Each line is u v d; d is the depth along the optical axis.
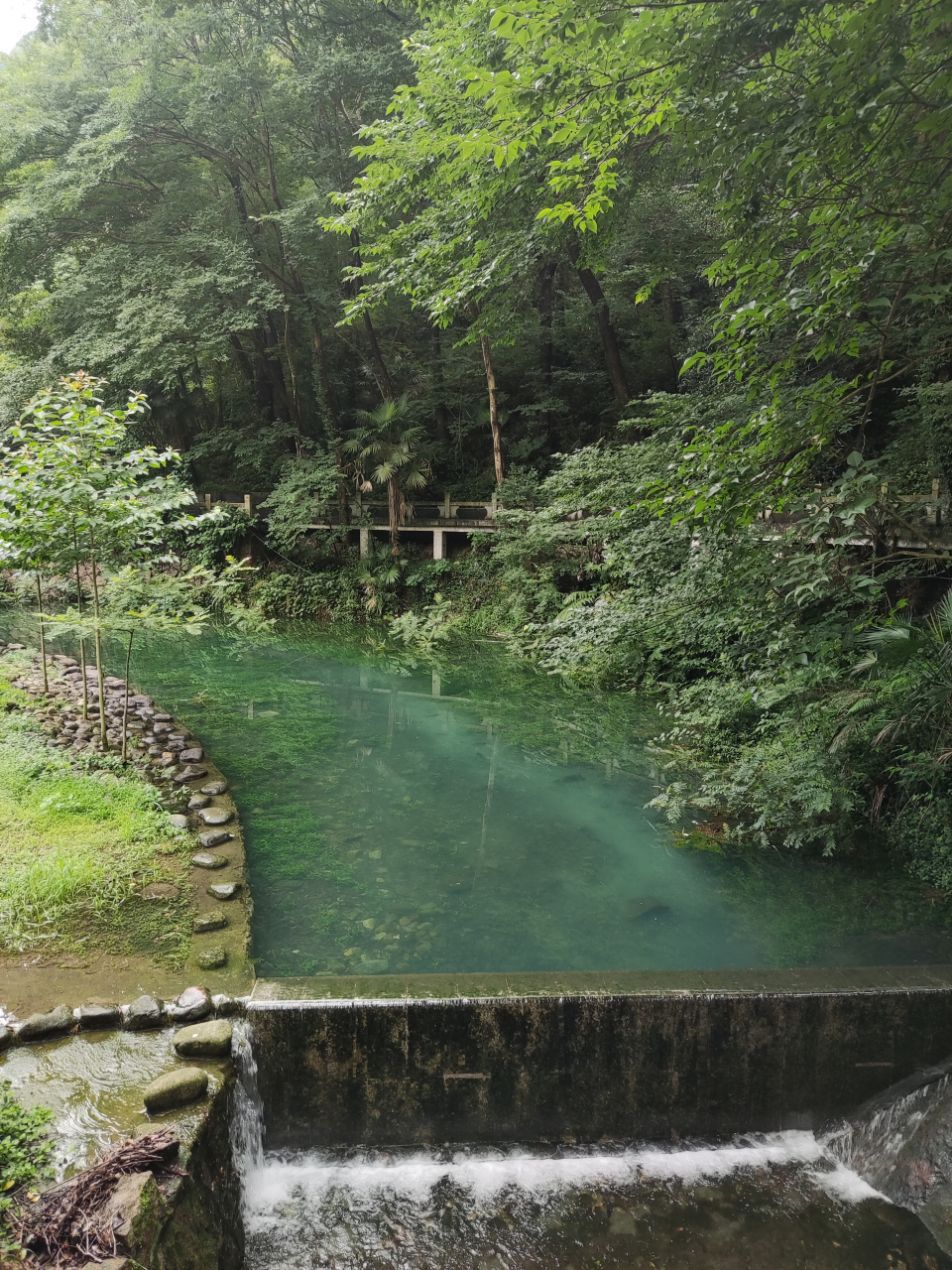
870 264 3.92
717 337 4.65
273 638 16.61
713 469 4.90
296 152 17.12
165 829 6.00
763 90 4.11
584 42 4.31
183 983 4.21
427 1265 3.33
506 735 9.96
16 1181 2.86
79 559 6.76
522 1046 4.06
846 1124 4.22
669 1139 4.16
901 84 3.56
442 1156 4.00
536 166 7.31
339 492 18.67
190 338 17.55
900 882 6.25
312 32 16.78
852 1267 3.36
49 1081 3.46
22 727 7.65
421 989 4.11
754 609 5.80
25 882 4.88
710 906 5.86
